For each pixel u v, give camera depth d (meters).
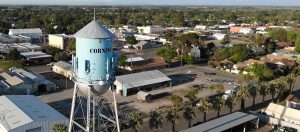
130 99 75.56
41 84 80.25
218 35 179.12
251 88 69.62
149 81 84.69
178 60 120.75
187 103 72.62
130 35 161.75
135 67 103.06
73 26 182.88
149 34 187.62
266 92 71.75
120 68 103.56
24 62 106.50
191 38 137.12
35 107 57.78
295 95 74.62
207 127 55.09
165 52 119.06
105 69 31.62
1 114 53.53
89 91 31.86
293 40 169.12
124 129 57.34
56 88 82.06
